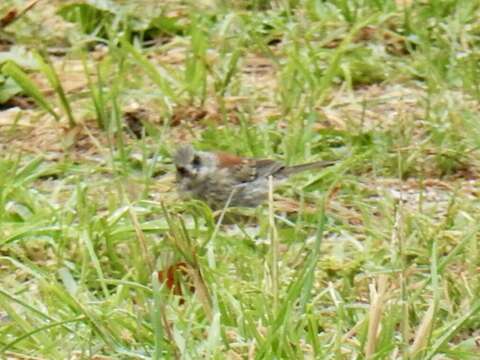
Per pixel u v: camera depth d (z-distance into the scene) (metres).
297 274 9.57
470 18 15.71
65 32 15.54
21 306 9.50
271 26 15.62
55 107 13.88
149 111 13.62
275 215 11.46
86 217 10.80
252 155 12.77
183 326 8.88
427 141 12.83
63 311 9.37
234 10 16.14
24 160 12.73
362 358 8.48
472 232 10.02
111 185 11.89
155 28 15.68
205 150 12.86
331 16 15.64
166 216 9.21
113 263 10.26
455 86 14.34
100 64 14.16
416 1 15.84
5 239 10.55
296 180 12.37
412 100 14.06
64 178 12.26
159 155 12.72
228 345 8.63
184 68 14.81
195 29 14.11
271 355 8.42
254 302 9.35
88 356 8.75
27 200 11.32
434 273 8.98
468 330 9.30
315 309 9.47
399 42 15.30
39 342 8.90
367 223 11.04
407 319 8.53
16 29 15.50
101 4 15.72
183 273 9.79
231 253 10.38
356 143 12.92
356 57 14.81
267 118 13.48
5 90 14.10
